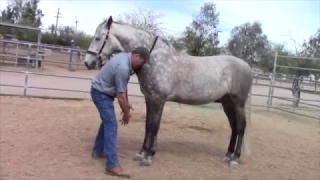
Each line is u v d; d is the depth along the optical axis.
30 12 45.75
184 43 33.94
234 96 5.93
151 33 5.47
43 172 4.70
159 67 5.29
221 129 8.78
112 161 4.82
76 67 26.11
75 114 8.81
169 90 5.38
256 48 46.75
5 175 4.46
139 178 4.84
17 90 12.24
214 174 5.36
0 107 8.88
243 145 6.20
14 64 21.84
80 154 5.60
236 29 47.38
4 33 32.84
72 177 4.62
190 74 5.50
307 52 32.62
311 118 12.74
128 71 4.70
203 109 11.93
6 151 5.46
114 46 5.41
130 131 7.57
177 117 9.78
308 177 5.68
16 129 6.86
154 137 5.42
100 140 5.43
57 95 12.16
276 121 11.28
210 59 5.87
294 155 7.05
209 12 34.47
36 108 9.15
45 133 6.71
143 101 12.67
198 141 7.39
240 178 5.29
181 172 5.27
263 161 6.35
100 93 4.80
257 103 16.23
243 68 5.97
